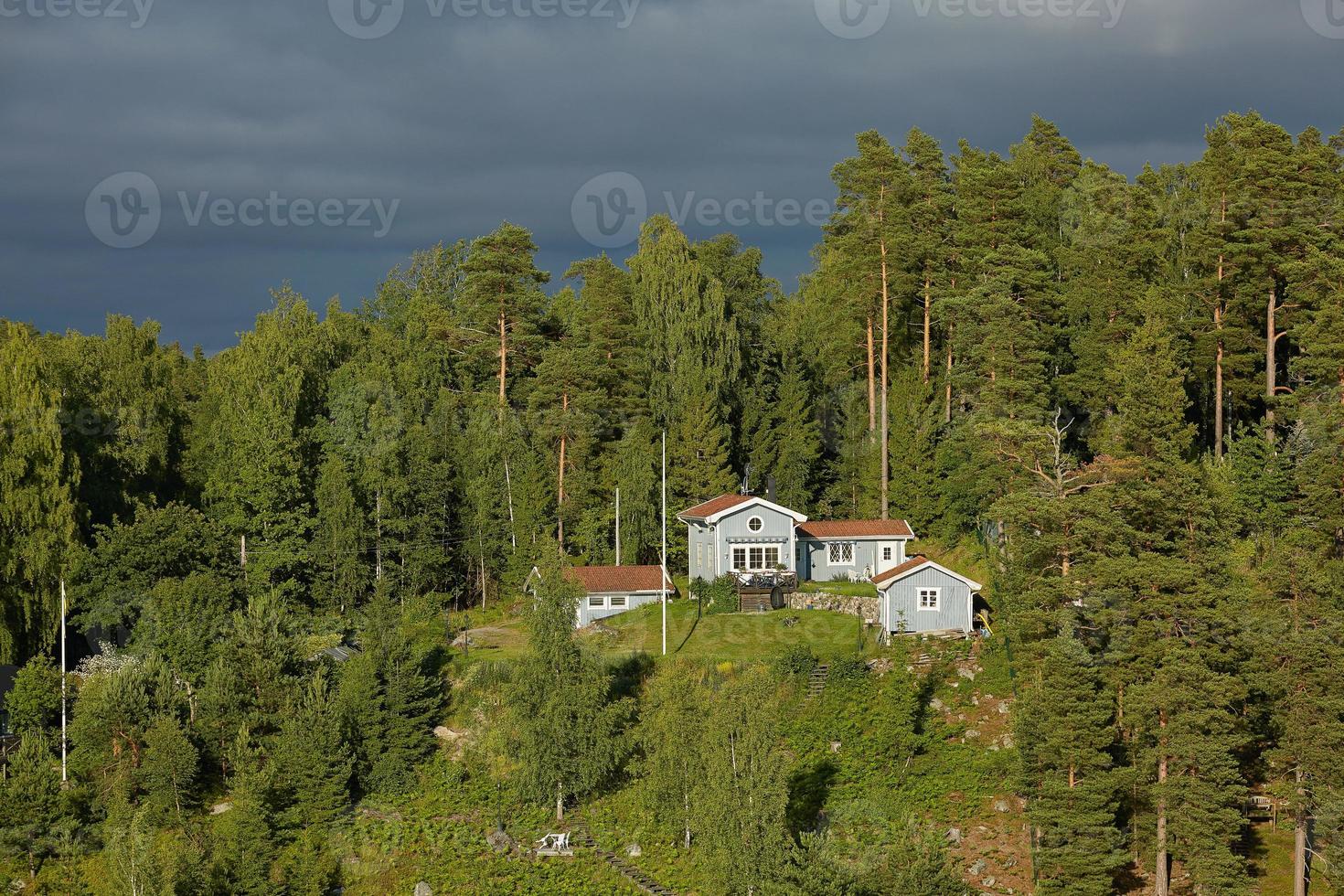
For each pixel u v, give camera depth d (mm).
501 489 102938
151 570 82938
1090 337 95375
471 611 98188
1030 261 94438
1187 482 65938
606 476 103562
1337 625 61688
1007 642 75938
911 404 102938
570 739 68438
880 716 70188
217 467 98438
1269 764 67562
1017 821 65625
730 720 59594
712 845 57594
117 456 95688
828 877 54469
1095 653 66062
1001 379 90625
